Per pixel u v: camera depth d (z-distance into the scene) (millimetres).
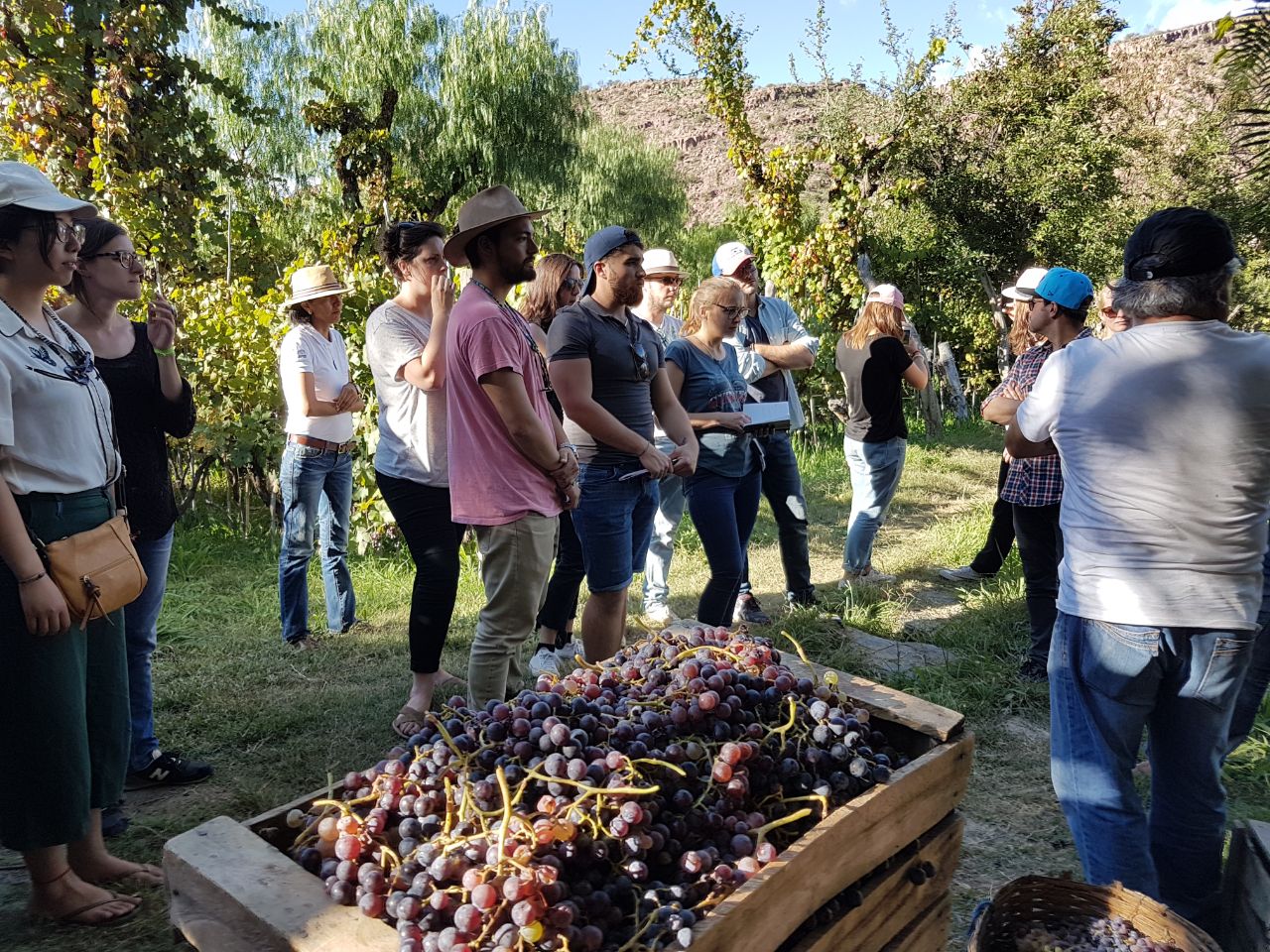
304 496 4836
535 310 4887
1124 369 2301
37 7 7109
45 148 7352
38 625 2355
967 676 4621
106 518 2615
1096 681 2354
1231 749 3230
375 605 5680
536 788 1761
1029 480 4363
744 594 5332
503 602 3420
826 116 20125
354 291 7023
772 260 14516
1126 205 18984
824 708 2090
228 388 6984
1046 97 19172
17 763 2430
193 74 8258
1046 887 2236
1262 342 2229
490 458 3305
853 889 1956
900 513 8492
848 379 5879
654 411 4059
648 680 2145
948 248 19188
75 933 2582
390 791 1802
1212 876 2459
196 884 1737
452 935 1486
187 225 8078
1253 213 6387
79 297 3098
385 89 16812
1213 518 2213
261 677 4480
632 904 1651
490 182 22828
